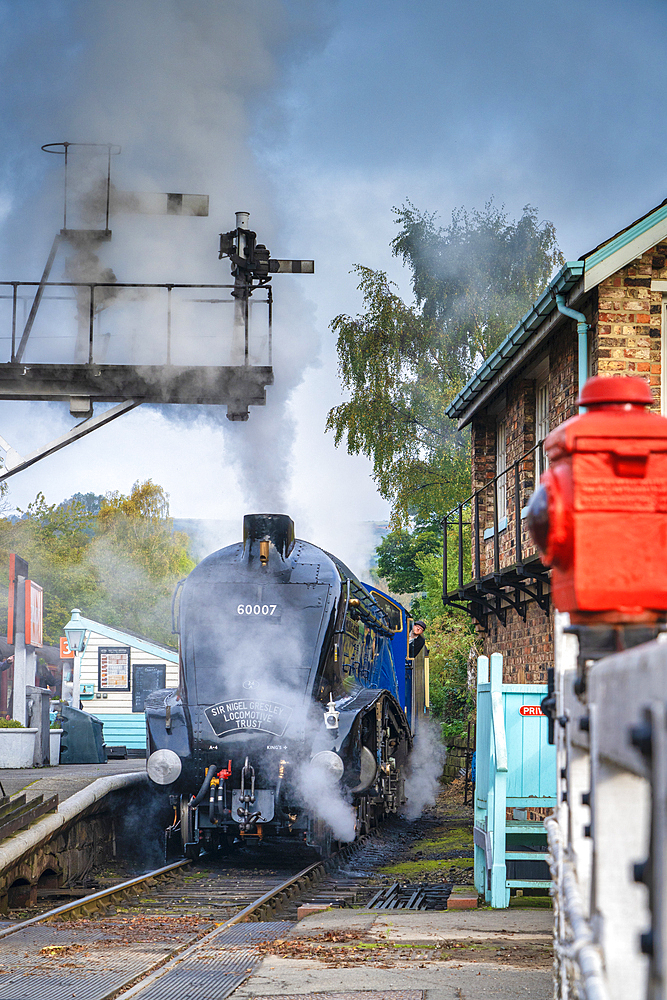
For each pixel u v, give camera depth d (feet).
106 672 110.22
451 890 36.83
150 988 20.11
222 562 46.70
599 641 8.02
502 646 57.82
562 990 10.81
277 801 42.88
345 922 28.19
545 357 47.91
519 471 51.52
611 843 6.51
